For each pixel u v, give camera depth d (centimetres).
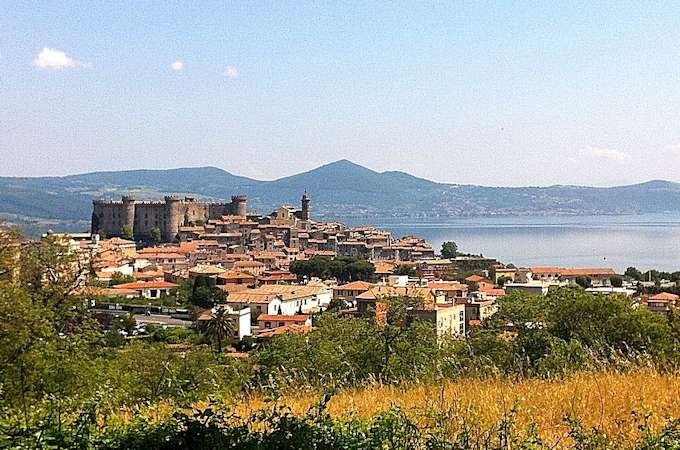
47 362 2681
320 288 12744
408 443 1104
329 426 1194
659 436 1045
